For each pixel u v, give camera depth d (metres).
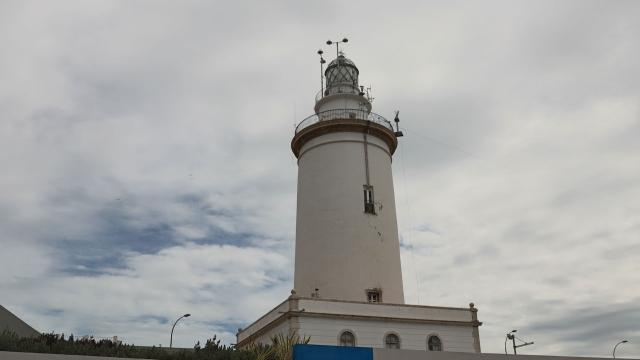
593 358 30.38
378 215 37.62
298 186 40.44
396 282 36.75
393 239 37.94
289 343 26.61
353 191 37.56
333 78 43.47
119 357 22.70
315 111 43.38
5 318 30.25
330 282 35.62
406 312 32.94
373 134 39.66
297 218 39.53
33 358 20.73
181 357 24.05
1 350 20.94
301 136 40.00
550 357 29.58
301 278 37.28
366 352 26.31
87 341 23.64
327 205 37.44
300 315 30.89
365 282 35.50
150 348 24.28
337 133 39.06
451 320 33.53
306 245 37.56
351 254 36.00
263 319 35.12
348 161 38.31
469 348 33.25
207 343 25.44
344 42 44.91
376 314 32.38
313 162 39.12
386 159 40.06
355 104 41.81
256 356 25.33
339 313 31.66
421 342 32.53
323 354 25.72
